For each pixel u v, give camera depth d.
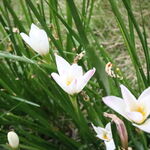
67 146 0.34
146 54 0.30
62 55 0.28
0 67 0.35
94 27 0.57
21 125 0.35
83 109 0.39
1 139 0.32
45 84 0.34
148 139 0.31
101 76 0.19
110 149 0.26
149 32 0.54
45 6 0.60
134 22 0.27
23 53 0.38
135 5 0.58
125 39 0.30
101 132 0.28
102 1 0.60
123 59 0.51
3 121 0.33
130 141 0.31
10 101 0.34
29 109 0.33
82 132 0.29
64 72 0.24
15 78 0.38
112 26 0.57
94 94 0.33
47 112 0.39
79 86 0.23
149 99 0.20
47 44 0.27
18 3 0.61
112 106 0.20
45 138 0.39
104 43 0.54
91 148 0.33
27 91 0.37
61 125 0.39
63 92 0.30
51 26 0.36
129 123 0.29
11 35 0.32
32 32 0.26
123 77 0.31
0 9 0.35
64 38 0.53
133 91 0.31
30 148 0.31
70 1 0.20
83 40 0.21
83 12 0.36
